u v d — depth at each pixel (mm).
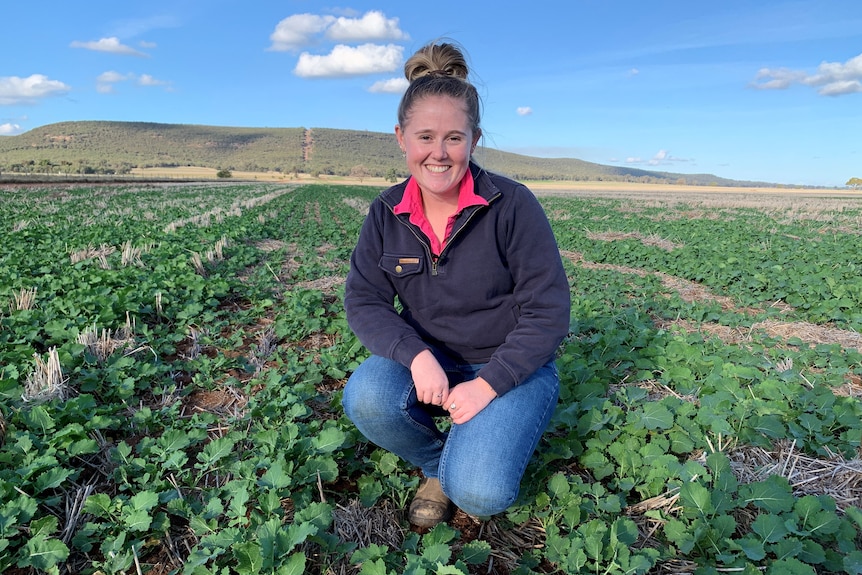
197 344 4453
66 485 2498
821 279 6867
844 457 2730
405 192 2152
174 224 12016
